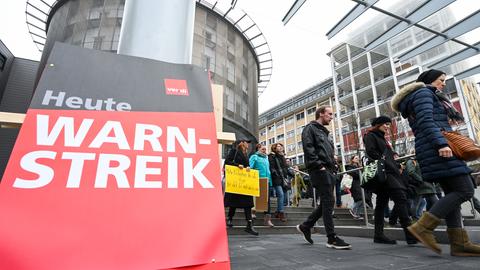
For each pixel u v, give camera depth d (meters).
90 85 1.34
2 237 0.90
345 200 10.65
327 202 3.43
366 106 33.91
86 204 1.03
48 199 1.00
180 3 1.96
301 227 3.92
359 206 7.62
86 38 17.55
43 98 1.22
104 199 1.06
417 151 2.71
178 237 1.06
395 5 5.36
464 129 20.91
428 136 2.54
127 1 1.96
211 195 1.21
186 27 1.95
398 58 6.80
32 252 0.90
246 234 5.61
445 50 6.71
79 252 0.94
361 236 4.96
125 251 0.98
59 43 1.40
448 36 5.59
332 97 47.41
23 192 0.99
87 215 1.01
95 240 0.97
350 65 36.75
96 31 17.70
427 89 2.77
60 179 1.06
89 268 0.92
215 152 1.34
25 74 15.12
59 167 1.08
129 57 1.50
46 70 1.30
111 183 1.11
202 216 1.13
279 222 6.57
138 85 1.42
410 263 2.44
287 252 3.17
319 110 3.79
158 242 1.03
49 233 0.94
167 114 1.38
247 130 20.44
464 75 6.68
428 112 2.60
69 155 1.12
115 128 1.25
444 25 5.98
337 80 39.50
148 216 1.07
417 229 2.59
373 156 3.74
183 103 1.44
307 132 3.56
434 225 2.54
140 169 1.17
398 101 2.96
